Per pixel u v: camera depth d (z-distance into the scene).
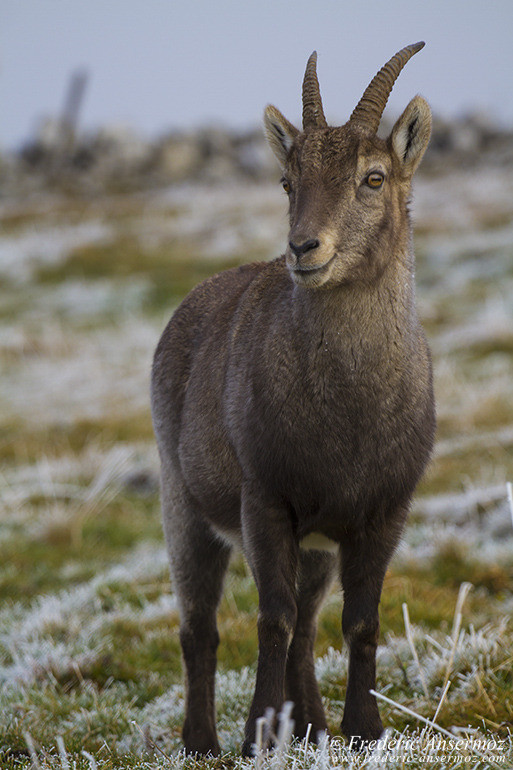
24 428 48.81
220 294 20.41
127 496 40.03
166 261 85.94
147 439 46.19
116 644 24.08
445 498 33.84
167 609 26.27
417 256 77.94
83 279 83.31
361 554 16.61
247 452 16.62
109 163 147.25
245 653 23.03
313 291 15.99
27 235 100.81
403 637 22.23
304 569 18.70
